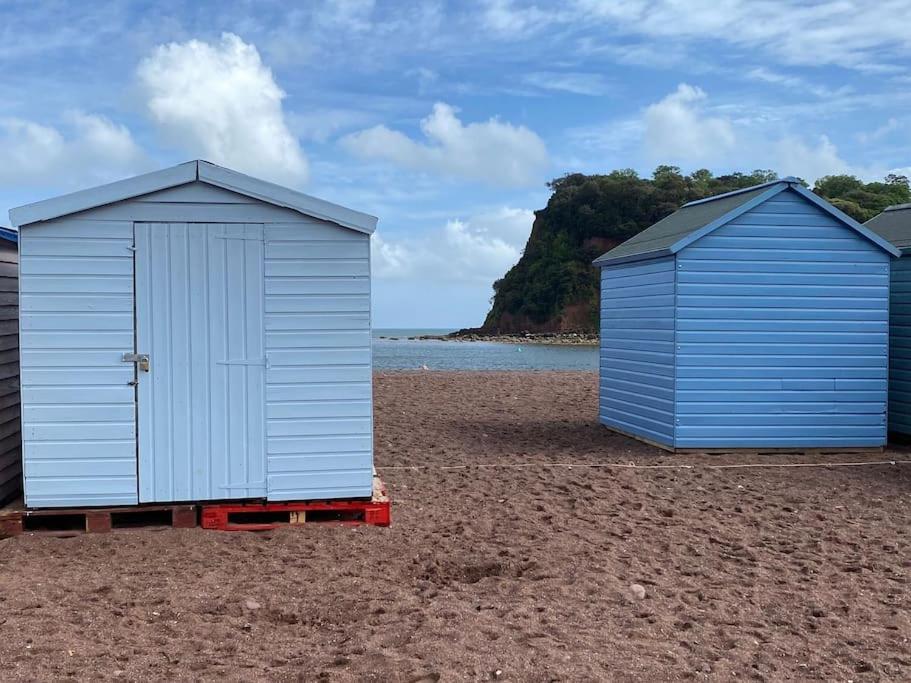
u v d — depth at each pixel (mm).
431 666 4371
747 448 11062
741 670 4504
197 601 5328
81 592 5414
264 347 6848
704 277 10906
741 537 7199
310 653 4590
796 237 11031
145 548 6395
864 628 5152
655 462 10461
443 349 69688
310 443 6941
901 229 13008
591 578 5949
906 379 12164
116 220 6637
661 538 7094
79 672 4238
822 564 6453
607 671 4395
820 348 11133
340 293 6918
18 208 6426
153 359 6707
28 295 6551
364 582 5750
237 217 6773
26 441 6598
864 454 11172
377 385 20766
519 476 9547
